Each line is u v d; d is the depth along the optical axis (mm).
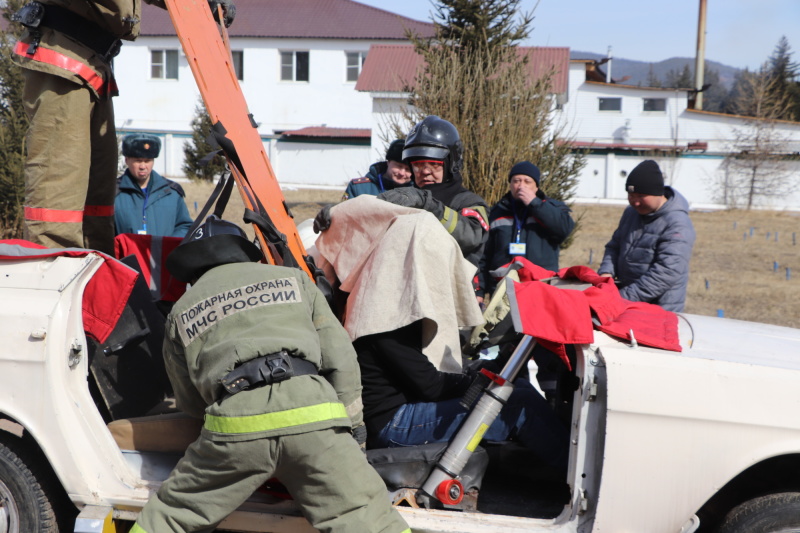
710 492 2750
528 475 3338
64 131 3627
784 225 25672
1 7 11570
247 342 2676
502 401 2996
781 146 33906
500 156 9578
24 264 3053
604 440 2811
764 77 35219
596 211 27844
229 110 3379
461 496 2994
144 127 37375
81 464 2906
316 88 37031
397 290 3088
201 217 3354
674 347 2922
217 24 3781
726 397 2750
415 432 3191
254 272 2875
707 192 36125
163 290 3766
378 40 36312
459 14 10789
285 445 2619
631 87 38188
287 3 38594
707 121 37688
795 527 2826
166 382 3578
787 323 10062
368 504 2715
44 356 2887
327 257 3467
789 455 2908
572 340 2852
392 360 3119
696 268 15297
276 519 2928
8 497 3035
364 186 5918
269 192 3404
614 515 2773
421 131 3939
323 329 2893
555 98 10500
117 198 5648
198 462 2707
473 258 3873
